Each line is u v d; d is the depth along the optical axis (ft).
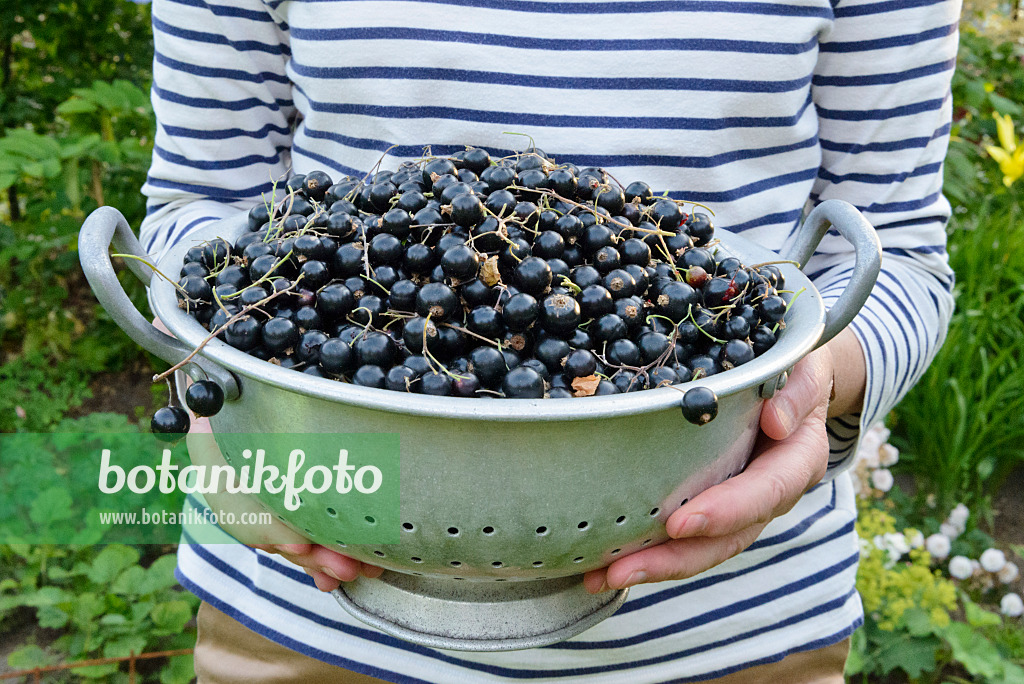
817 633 2.80
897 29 2.67
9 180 5.30
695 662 2.77
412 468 2.04
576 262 2.31
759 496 2.20
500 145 2.68
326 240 2.27
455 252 2.18
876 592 4.76
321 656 2.74
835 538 2.83
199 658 2.89
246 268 2.27
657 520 2.16
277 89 2.91
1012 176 6.77
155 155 2.91
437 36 2.63
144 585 4.81
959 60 7.57
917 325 2.69
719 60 2.61
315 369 2.15
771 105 2.64
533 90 2.64
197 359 2.12
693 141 2.65
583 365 2.14
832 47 2.73
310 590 2.74
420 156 2.71
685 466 2.12
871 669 4.73
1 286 6.82
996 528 6.08
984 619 4.79
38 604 4.68
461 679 2.72
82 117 6.14
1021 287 5.98
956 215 7.34
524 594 2.31
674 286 2.23
